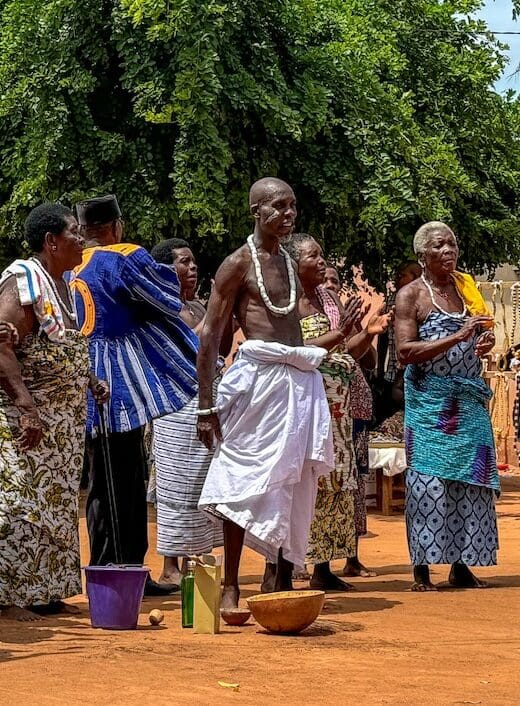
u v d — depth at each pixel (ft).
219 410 21.33
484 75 51.98
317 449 21.42
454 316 25.85
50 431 21.61
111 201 24.72
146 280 23.66
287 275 21.91
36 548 21.57
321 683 15.78
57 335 21.47
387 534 39.55
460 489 26.14
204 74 40.91
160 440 26.27
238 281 21.58
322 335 25.13
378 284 51.72
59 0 42.75
